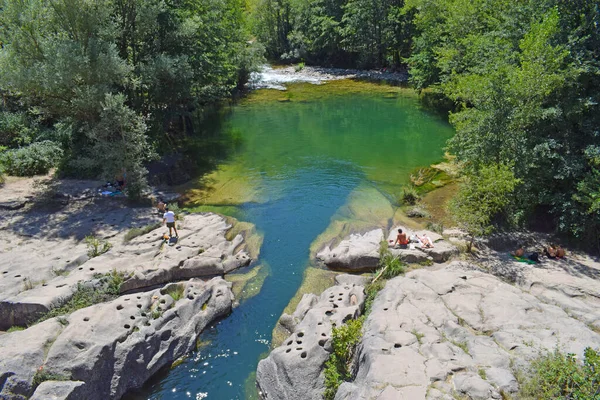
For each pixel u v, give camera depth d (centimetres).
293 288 1823
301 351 1336
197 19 3206
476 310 1464
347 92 5366
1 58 2467
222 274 1902
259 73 6097
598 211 1903
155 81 2839
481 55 2930
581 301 1545
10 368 1182
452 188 2653
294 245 2128
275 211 2458
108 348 1310
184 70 2966
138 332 1411
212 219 2303
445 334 1345
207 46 3625
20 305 1477
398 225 2261
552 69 2067
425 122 4144
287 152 3400
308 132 3897
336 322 1448
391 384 1104
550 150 2158
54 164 2752
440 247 1972
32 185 2516
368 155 3306
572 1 2295
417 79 4716
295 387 1256
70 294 1577
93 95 2377
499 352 1220
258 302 1742
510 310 1442
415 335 1318
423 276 1705
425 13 4603
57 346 1266
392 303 1509
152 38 3105
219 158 3281
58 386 1173
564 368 1059
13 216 2172
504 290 1581
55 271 1722
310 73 6575
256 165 3139
